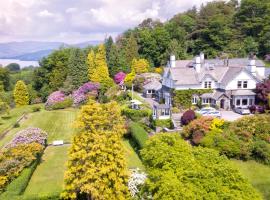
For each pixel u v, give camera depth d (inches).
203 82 2279.8
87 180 919.0
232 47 3905.0
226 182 712.4
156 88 2667.3
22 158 1278.3
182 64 2925.7
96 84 3026.6
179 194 665.0
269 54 3745.1
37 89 3742.6
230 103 2219.5
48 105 2955.2
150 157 844.0
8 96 3506.4
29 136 1537.9
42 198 987.3
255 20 4001.0
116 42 4576.8
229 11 4643.2
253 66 2363.4
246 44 3907.5
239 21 4247.0
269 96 1990.7
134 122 1902.1
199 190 676.7
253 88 2252.7
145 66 3410.4
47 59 3636.8
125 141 1722.4
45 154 1577.3
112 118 974.4
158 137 903.1
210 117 1605.6
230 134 1435.8
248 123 1496.1
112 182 944.9
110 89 2962.6
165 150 829.8
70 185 944.9
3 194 1017.5
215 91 2285.9
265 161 1320.1
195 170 730.2
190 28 4520.2
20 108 3036.4
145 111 1984.5
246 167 1306.6
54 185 1199.6
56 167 1392.7
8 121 2428.6
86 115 948.0
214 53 3895.2
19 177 1167.0
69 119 2417.6
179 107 2235.5
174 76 2290.8
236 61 2940.5
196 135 1494.8
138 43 4138.8
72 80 3181.6
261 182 1160.8
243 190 697.6
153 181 810.8
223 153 1368.1
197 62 2367.1
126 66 3528.5
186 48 4180.6
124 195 970.1
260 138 1443.2
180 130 1691.7
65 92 3154.5
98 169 920.9
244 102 2218.3
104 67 3181.6
